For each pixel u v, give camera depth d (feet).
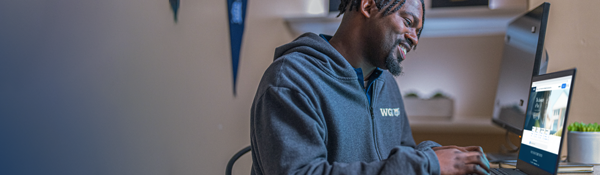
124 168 3.04
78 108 2.51
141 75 3.28
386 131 3.76
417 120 6.95
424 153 2.46
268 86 2.79
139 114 3.26
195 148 4.36
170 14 3.79
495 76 7.84
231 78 5.48
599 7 6.16
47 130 2.23
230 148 5.47
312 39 3.31
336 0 7.70
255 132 2.84
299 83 2.80
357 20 3.32
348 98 3.20
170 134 3.81
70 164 2.43
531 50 4.12
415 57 8.25
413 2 3.27
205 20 4.60
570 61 6.44
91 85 2.64
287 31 8.14
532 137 3.40
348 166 2.42
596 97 6.06
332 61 3.16
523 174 3.28
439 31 7.82
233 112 5.57
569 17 6.50
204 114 4.60
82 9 2.55
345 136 3.03
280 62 2.96
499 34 7.82
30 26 2.13
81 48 2.54
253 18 6.30
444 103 6.88
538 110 3.43
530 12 4.33
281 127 2.59
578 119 6.18
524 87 4.25
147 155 3.38
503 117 5.03
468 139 7.06
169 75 3.78
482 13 6.69
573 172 3.35
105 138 2.79
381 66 3.33
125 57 3.05
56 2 2.32
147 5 3.37
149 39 3.40
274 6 7.43
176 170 3.90
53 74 2.29
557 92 3.09
